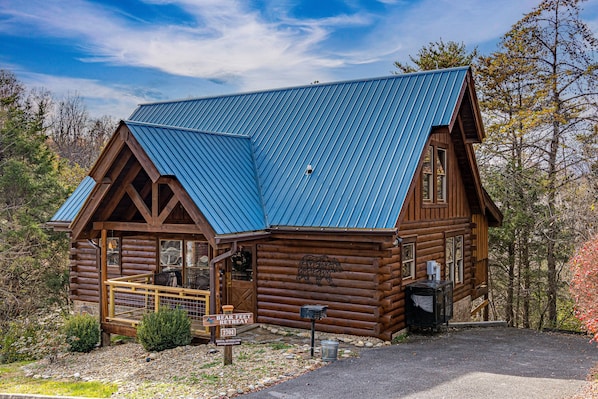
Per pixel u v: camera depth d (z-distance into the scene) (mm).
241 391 8898
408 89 16297
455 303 17906
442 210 16891
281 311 14336
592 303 10625
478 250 20406
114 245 17656
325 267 13688
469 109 16672
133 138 12570
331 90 18000
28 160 27562
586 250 11539
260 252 14648
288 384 9297
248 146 16891
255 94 19953
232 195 13742
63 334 13773
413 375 9922
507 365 10938
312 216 13523
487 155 26578
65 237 25781
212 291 12422
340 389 8992
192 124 19844
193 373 10180
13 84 37688
